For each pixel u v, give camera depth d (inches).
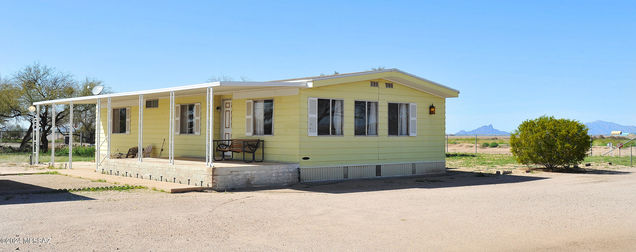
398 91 631.2
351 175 580.1
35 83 1232.2
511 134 743.7
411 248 238.5
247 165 502.0
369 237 260.8
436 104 676.1
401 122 636.7
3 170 684.7
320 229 279.9
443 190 468.8
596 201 389.1
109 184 507.5
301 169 535.2
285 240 253.4
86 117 1306.6
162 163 558.3
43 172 650.8
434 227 286.0
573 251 234.8
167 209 345.4
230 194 434.9
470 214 328.5
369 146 598.5
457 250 235.5
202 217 314.0
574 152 684.1
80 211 334.3
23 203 372.2
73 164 749.9
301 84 522.0
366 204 371.6
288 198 406.3
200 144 660.1
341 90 571.5
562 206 362.9
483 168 763.4
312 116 545.0
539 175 644.7
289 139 543.5
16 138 1270.9
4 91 1197.1
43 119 1203.2
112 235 260.5
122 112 805.9
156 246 239.0
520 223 298.2
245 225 289.7
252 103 586.9
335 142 565.9
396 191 462.3
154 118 740.0
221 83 468.1
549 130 695.1
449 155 1132.5
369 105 601.9
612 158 985.5
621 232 274.7
